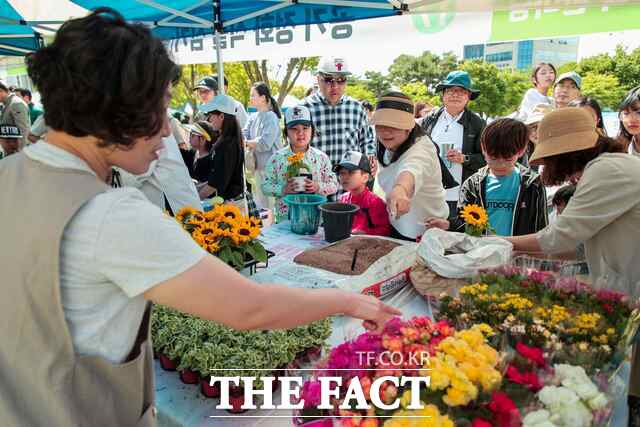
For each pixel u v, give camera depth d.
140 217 0.77
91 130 0.76
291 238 2.65
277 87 18.38
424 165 2.42
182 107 18.28
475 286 1.49
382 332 1.10
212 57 5.15
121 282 0.76
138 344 0.89
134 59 0.73
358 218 2.75
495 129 2.69
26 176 0.80
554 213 3.27
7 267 0.75
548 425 0.89
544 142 1.85
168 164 2.58
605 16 3.00
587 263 1.88
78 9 4.41
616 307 1.38
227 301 0.78
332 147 4.54
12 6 4.36
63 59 0.72
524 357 1.10
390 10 3.45
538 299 1.46
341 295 1.02
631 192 1.65
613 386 1.17
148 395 0.99
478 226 2.12
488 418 0.89
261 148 5.72
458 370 0.93
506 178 2.82
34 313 0.76
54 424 0.79
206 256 0.81
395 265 1.87
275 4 3.72
